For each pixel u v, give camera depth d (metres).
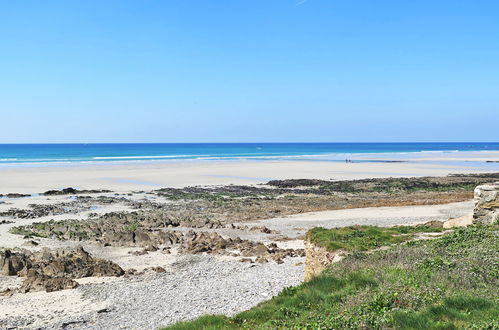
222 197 57.09
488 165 117.81
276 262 26.97
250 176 84.75
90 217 43.31
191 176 83.25
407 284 12.54
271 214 45.09
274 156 158.75
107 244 31.97
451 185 67.25
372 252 17.20
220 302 19.36
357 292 12.74
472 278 12.66
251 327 12.11
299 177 83.94
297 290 14.48
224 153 181.88
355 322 10.44
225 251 29.72
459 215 39.41
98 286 22.39
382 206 48.31
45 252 27.14
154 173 87.56
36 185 67.50
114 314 18.30
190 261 27.61
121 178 78.50
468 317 10.06
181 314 17.91
